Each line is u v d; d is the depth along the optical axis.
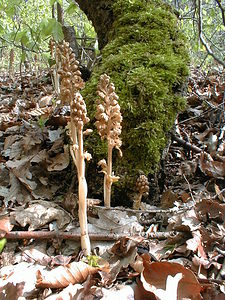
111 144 0.43
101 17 0.78
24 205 0.49
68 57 0.43
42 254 0.42
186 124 0.78
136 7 0.66
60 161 0.56
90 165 0.51
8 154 0.62
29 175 0.55
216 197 0.52
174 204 0.49
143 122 0.50
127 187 0.50
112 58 0.56
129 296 0.36
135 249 0.40
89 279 0.37
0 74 2.35
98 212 0.46
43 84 1.37
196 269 0.39
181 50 0.59
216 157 0.63
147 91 0.50
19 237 0.43
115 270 0.38
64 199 0.48
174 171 0.64
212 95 0.87
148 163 0.51
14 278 0.39
